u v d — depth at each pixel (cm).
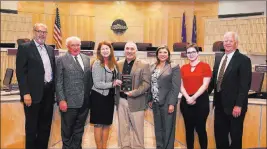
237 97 287
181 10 896
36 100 293
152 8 923
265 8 747
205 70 307
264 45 661
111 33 927
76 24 905
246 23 703
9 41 787
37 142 311
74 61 302
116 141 362
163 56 312
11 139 323
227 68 293
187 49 316
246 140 328
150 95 321
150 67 322
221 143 307
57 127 338
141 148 315
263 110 315
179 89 307
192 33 868
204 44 827
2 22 778
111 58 309
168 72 308
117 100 318
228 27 755
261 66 430
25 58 291
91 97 311
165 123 311
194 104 305
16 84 415
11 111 321
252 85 379
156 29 924
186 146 341
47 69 301
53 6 872
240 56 290
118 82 304
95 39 923
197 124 308
